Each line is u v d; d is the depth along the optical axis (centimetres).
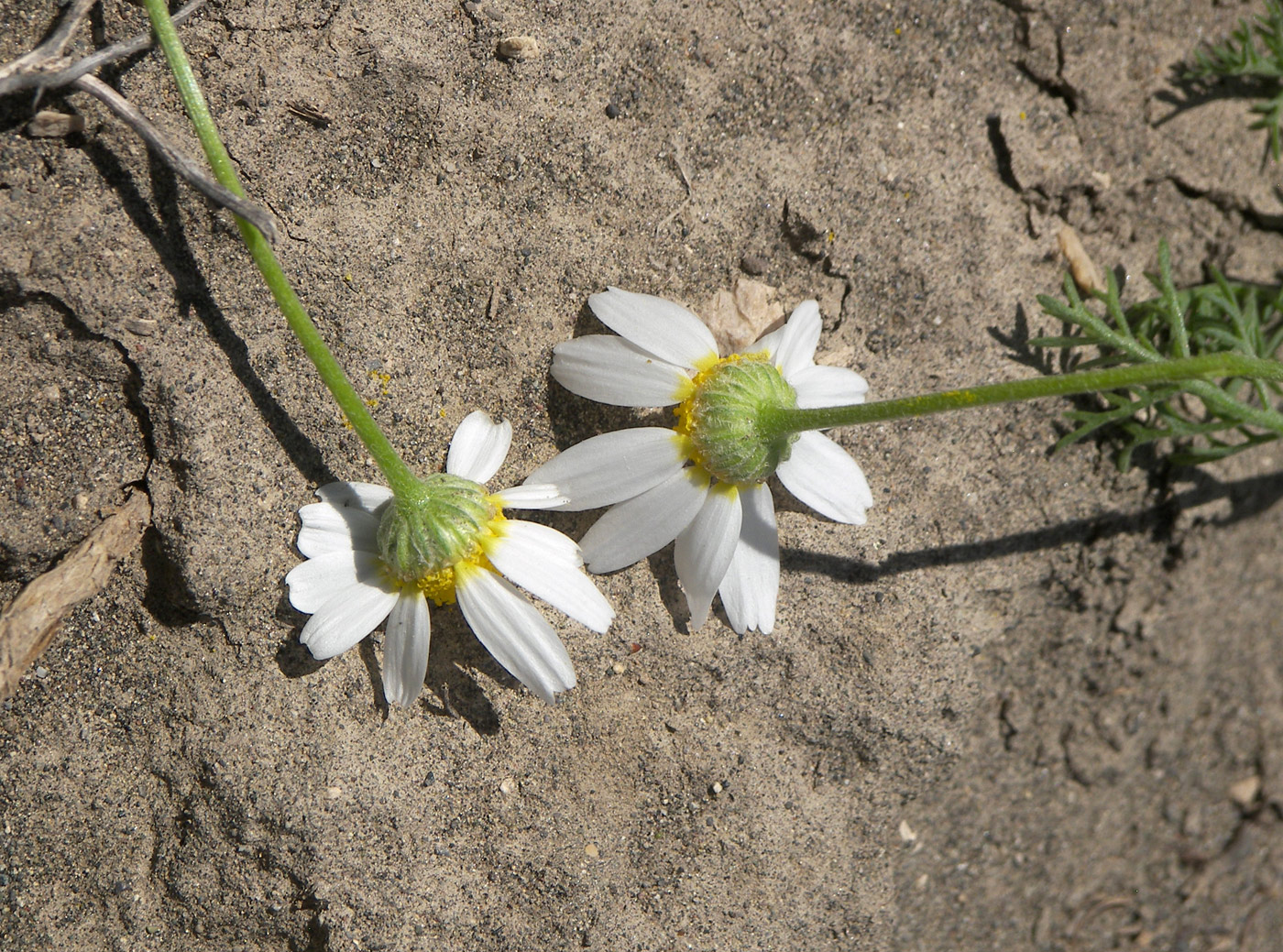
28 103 19
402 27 19
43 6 19
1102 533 22
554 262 20
